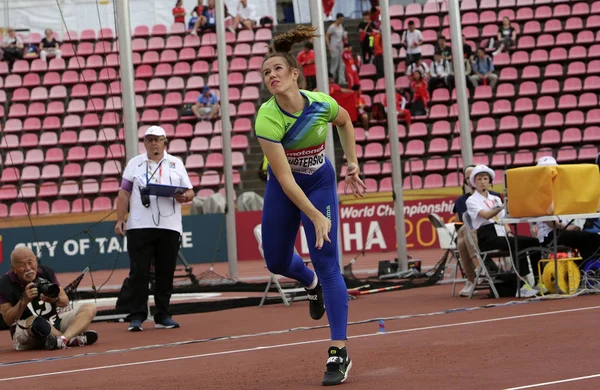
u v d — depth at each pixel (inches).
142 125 1617.9
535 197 589.9
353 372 339.9
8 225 1325.0
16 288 486.0
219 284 908.0
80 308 494.3
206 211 1296.8
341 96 1517.0
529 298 605.6
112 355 444.1
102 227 1302.9
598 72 1599.4
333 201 333.1
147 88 1691.7
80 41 1812.3
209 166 1492.4
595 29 1691.7
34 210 1465.3
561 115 1514.5
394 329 476.4
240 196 1334.9
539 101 1553.9
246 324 561.6
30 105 1675.7
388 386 304.7
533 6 1764.3
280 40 329.1
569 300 572.7
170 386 332.8
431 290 741.3
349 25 1734.7
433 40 1723.7
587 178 596.1
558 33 1705.2
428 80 1584.6
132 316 563.8
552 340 394.6
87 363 417.7
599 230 640.4
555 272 592.1
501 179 1424.7
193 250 1286.9
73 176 1539.1
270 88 318.0
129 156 657.0
